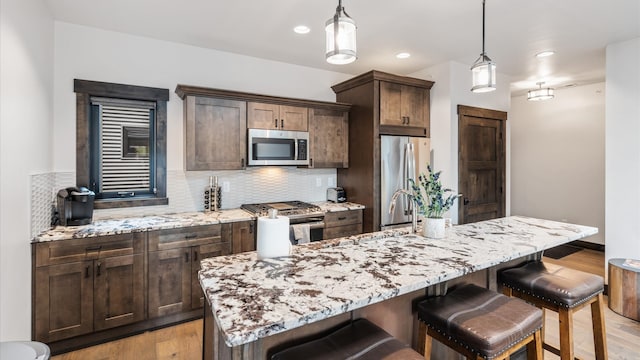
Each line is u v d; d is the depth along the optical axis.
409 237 2.06
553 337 2.51
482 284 1.95
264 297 1.14
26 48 2.13
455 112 3.91
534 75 4.48
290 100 3.55
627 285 2.86
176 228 2.74
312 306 1.07
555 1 2.41
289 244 1.66
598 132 4.96
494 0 2.40
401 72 4.31
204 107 3.13
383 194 3.73
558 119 5.41
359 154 3.89
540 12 2.59
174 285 2.74
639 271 2.79
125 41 3.08
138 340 2.54
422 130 4.03
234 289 1.21
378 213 3.72
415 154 3.98
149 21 2.81
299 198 4.05
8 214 1.82
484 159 4.21
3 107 1.76
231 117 3.27
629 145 3.14
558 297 1.71
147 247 2.63
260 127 3.42
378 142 3.71
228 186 3.60
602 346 1.90
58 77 2.81
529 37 3.11
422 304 1.55
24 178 2.08
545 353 2.28
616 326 2.71
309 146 3.73
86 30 2.92
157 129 3.23
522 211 5.93
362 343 1.21
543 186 5.62
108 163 3.07
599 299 1.89
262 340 1.23
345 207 3.68
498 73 4.36
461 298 1.59
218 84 3.53
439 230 2.01
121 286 2.54
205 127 3.14
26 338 2.12
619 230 3.20
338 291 1.20
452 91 3.87
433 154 4.05
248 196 3.71
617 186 3.21
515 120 6.01
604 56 3.66
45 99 2.54
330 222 3.54
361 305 1.13
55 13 2.67
